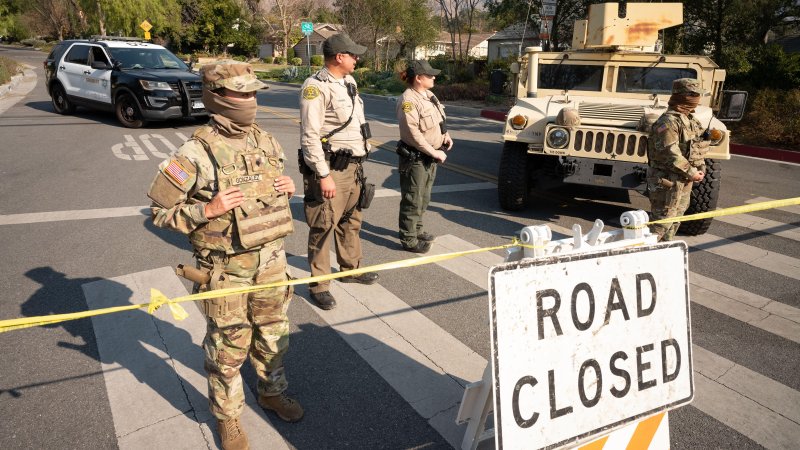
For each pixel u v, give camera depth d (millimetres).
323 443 2490
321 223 3596
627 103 5871
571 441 1933
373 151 9578
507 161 5871
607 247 2160
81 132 10258
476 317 3693
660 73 6203
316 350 3246
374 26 39312
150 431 2512
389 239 5168
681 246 2230
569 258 1922
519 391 1820
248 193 2150
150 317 3521
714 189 5230
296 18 61219
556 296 1900
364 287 4113
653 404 2152
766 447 2568
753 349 3418
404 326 3551
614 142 5152
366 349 3270
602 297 2014
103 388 2814
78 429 2520
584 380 1968
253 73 2119
